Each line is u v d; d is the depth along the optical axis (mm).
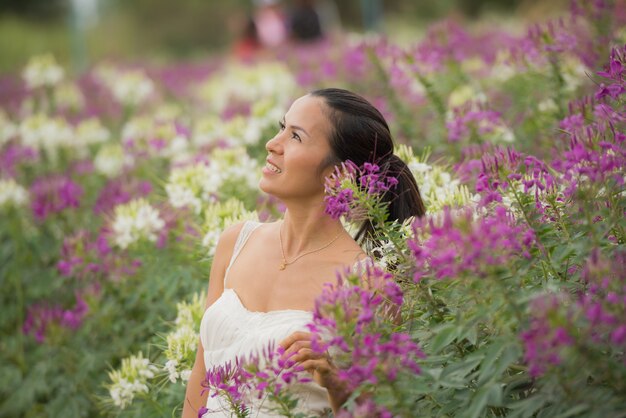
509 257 3057
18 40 28781
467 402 3199
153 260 6020
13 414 6738
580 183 3334
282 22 17062
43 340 6254
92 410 6328
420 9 29922
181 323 4867
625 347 2850
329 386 3613
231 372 3596
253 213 5199
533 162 3609
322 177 4070
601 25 5836
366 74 9195
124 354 6168
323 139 4039
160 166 7859
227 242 4492
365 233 4230
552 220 3492
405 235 3793
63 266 6352
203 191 6066
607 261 2910
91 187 8164
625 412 2828
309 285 4066
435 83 7555
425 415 3287
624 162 3322
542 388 3031
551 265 3426
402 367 3062
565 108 5832
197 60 18328
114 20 35062
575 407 2861
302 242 4152
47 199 7219
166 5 36375
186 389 4738
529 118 6270
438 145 6434
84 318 6332
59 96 10469
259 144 7238
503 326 3055
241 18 16812
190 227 5875
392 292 3330
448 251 2930
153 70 14125
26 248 7684
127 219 5934
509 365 3236
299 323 3928
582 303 2867
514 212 3508
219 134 7871
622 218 3293
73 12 26828
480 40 10875
